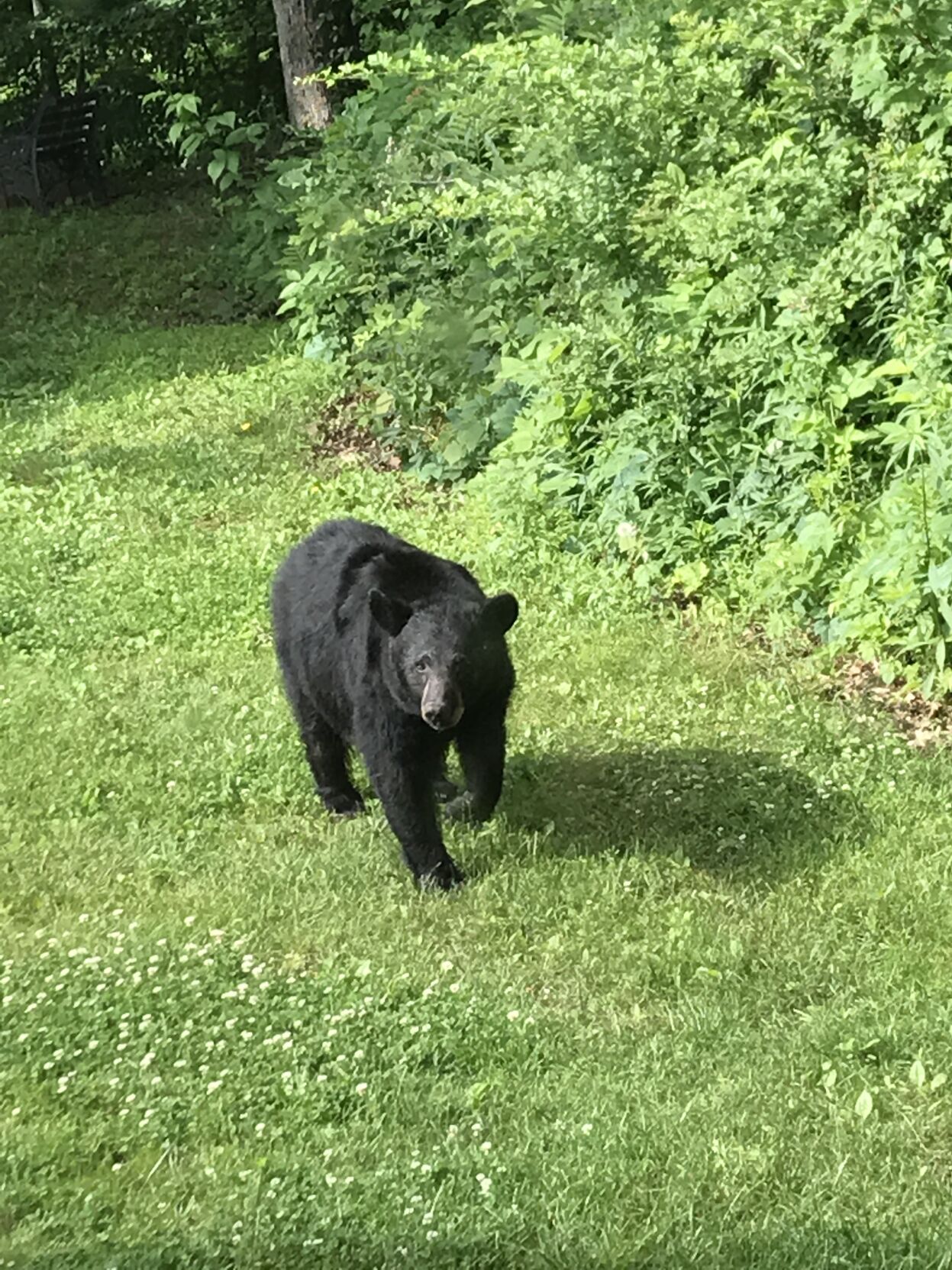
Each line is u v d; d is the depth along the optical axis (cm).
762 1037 409
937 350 577
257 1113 388
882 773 514
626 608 629
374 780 474
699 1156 372
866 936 443
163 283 1239
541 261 745
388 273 873
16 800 524
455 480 770
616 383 668
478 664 464
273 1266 348
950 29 581
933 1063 398
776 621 594
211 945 440
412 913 460
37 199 1447
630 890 466
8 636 641
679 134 682
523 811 505
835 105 654
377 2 1099
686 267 645
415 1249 349
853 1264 348
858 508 584
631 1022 418
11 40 1555
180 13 1495
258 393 945
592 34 783
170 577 679
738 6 686
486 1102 391
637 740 541
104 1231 359
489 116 753
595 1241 354
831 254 602
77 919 461
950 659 559
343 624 488
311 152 1140
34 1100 392
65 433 923
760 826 494
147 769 538
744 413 638
